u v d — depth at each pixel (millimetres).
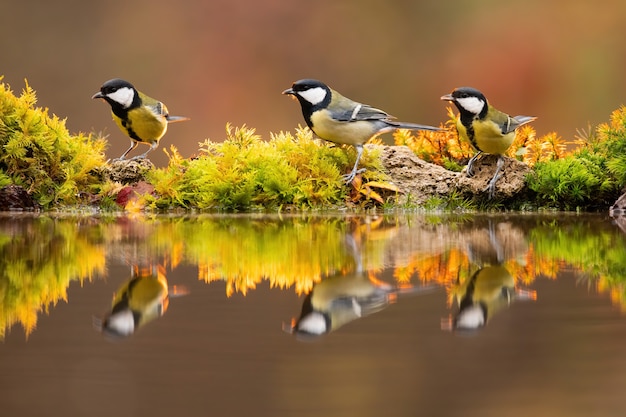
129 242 8078
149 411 3180
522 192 11930
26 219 10336
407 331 4445
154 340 4242
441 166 12805
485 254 7328
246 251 7492
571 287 5676
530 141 12711
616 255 7238
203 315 4836
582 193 11734
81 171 11891
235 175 11734
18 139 11453
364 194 11836
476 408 3215
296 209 11773
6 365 3793
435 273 6320
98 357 3934
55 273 6250
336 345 4137
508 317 4770
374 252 7449
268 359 3887
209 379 3561
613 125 12461
